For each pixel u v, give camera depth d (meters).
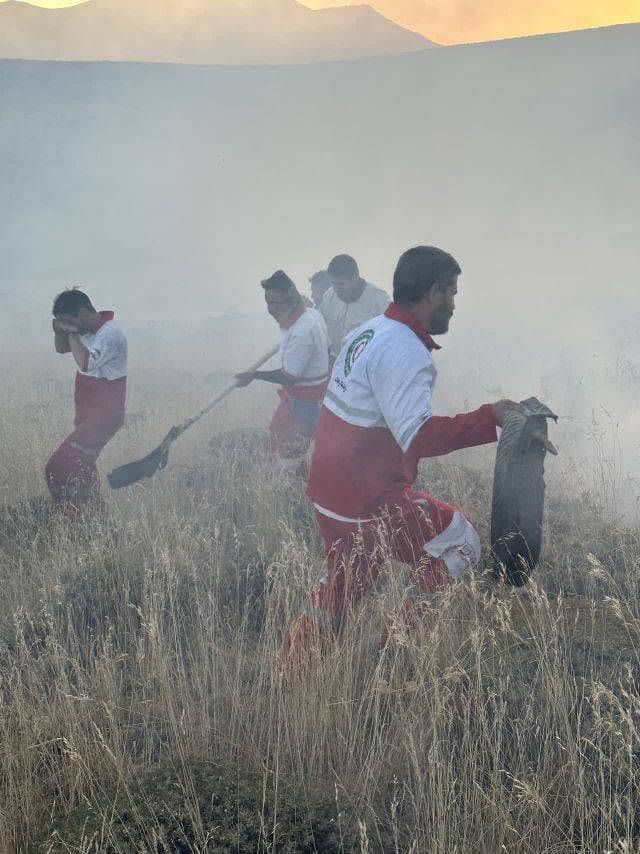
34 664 3.76
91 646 3.86
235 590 4.59
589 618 4.08
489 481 6.30
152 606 4.18
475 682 3.31
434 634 3.34
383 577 4.19
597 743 3.07
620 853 2.60
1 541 5.55
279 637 4.02
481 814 2.88
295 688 3.43
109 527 5.27
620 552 4.81
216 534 4.79
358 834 2.79
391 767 3.13
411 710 3.20
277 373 6.35
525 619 4.06
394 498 3.81
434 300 3.57
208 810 2.83
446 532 3.89
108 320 6.06
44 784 3.16
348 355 3.72
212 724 3.49
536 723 3.18
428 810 2.89
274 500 5.78
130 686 3.84
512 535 3.82
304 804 2.88
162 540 4.96
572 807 2.88
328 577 3.86
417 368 3.48
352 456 3.69
